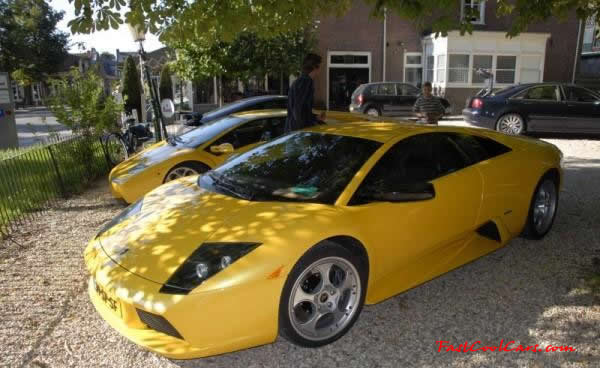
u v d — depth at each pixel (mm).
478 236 4121
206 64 14664
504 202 4059
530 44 20359
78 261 4484
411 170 3533
